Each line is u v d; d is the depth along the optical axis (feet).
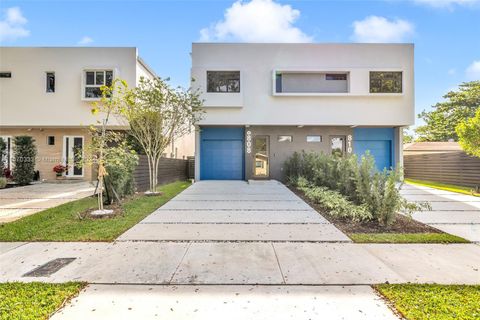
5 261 12.76
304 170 40.04
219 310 8.88
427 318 8.21
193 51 47.65
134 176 33.58
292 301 9.41
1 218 21.01
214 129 52.08
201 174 52.21
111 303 9.24
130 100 31.27
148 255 13.55
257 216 21.97
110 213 21.66
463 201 28.91
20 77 47.32
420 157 52.85
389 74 47.73
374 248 14.52
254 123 47.70
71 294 9.66
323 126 51.19
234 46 47.73
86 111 47.09
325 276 11.25
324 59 47.98
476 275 11.26
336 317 8.48
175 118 34.17
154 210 24.20
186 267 12.14
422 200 29.55
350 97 47.55
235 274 11.44
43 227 18.21
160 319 8.39
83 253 13.78
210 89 47.75
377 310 8.82
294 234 17.01
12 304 8.95
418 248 14.51
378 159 52.08
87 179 49.73
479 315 8.32
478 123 32.81
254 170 51.21
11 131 50.90
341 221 20.26
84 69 46.85
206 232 17.44
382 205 18.93
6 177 45.34
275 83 47.57
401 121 47.42
